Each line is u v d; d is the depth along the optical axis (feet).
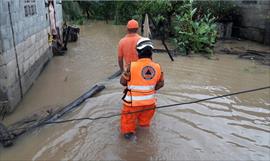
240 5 46.34
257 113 18.65
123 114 15.38
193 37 35.55
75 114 18.34
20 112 19.07
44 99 21.21
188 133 16.08
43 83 24.84
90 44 42.37
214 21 45.19
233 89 22.89
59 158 14.02
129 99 15.01
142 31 46.21
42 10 30.17
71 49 38.86
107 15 78.79
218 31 46.14
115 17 71.92
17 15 20.79
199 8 44.14
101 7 78.59
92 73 27.35
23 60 21.97
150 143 15.14
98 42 44.11
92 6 79.92
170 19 45.03
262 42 42.16
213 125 16.97
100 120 17.53
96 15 80.28
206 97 20.99
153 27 45.52
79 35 51.62
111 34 52.90
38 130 16.57
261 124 17.24
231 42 43.19
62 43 41.42
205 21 42.86
